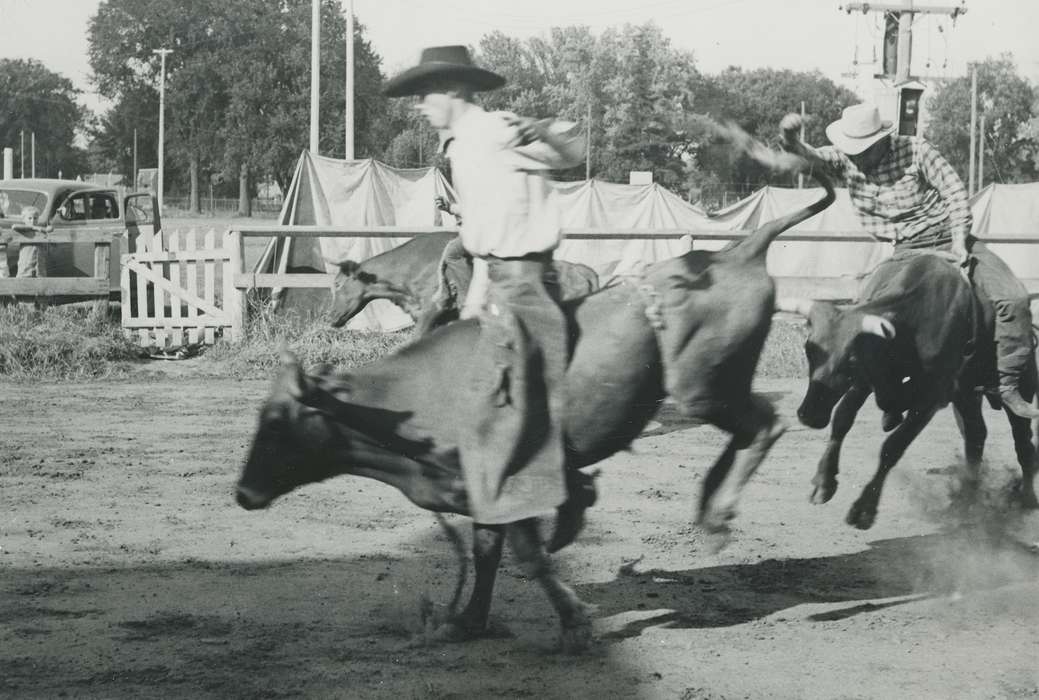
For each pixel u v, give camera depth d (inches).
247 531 294.7
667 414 508.1
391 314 702.5
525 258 198.2
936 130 2039.9
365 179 766.5
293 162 3002.0
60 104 4020.7
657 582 253.6
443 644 210.1
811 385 257.3
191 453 398.3
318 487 347.9
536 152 198.1
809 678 194.7
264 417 202.5
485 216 197.5
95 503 324.2
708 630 220.5
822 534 301.1
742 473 217.6
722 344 205.0
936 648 211.0
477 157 198.7
